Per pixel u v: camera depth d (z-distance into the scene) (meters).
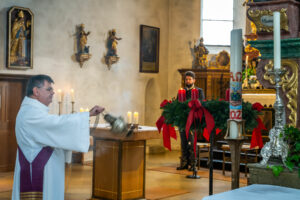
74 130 3.52
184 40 14.18
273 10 3.34
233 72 3.12
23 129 3.54
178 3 14.20
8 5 9.66
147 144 13.71
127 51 12.62
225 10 14.71
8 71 9.67
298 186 2.80
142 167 6.46
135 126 6.07
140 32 13.02
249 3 3.46
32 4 10.11
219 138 10.81
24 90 10.06
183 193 7.48
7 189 7.68
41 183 3.57
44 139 3.52
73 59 11.05
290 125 3.23
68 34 10.92
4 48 9.61
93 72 11.60
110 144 6.26
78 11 11.16
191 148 9.32
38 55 10.24
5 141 9.82
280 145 2.92
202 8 14.67
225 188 7.93
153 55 13.54
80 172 9.48
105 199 6.35
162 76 14.00
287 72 3.39
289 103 3.39
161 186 8.07
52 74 10.55
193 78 8.73
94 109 3.67
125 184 6.22
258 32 3.47
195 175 8.88
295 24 3.37
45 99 3.62
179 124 3.49
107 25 11.98
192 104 3.33
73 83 11.05
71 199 6.83
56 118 3.53
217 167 10.08
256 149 8.95
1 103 9.71
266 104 10.36
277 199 2.42
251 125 3.46
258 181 2.96
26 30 9.91
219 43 14.72
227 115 3.31
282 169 2.85
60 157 3.71
